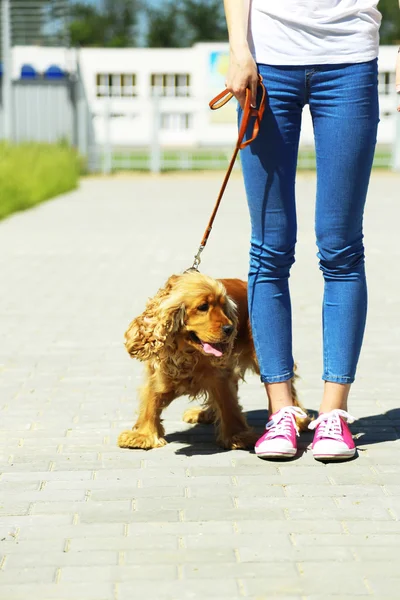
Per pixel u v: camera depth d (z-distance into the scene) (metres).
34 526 3.30
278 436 4.03
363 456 4.09
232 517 3.37
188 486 3.72
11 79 27.36
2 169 18.14
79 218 15.45
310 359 6.03
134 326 4.09
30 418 4.75
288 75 3.86
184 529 3.26
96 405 4.99
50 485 3.74
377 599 2.72
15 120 27.62
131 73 40.75
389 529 3.25
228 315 4.07
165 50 40.53
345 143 3.86
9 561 3.00
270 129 3.91
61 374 5.69
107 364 5.94
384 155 29.33
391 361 5.95
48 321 7.29
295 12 3.83
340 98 3.84
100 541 3.16
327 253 4.05
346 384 4.12
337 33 3.83
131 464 4.02
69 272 9.68
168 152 31.69
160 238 12.55
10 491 3.67
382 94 37.56
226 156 30.36
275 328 4.12
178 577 2.88
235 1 3.88
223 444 4.27
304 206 16.84
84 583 2.84
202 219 15.13
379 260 10.39
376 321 7.21
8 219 15.34
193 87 40.47
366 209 16.47
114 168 29.83
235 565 2.96
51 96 27.64
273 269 4.09
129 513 3.42
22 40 29.12
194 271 4.14
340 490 3.65
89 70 40.81
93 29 68.94
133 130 40.72
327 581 2.84
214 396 4.28
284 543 3.13
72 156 25.23
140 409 4.37
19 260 10.62
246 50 3.83
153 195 20.34
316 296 8.25
